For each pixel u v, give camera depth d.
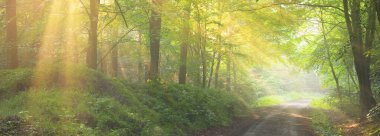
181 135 15.28
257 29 27.94
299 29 32.72
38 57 20.69
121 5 20.39
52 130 10.20
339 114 28.36
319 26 32.28
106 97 14.18
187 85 23.00
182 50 26.89
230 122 21.81
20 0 19.72
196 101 20.62
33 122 10.30
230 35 28.67
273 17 24.86
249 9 23.25
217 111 21.67
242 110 29.12
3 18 18.98
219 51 29.09
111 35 24.92
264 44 31.61
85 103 13.06
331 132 18.11
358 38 20.97
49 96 12.73
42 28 20.45
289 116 27.77
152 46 22.34
